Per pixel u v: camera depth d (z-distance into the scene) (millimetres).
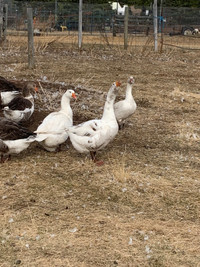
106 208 4605
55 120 5602
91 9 19375
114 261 3672
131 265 3637
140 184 5125
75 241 3945
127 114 6684
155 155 6008
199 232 4203
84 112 7469
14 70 10656
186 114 7945
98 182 5129
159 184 5172
